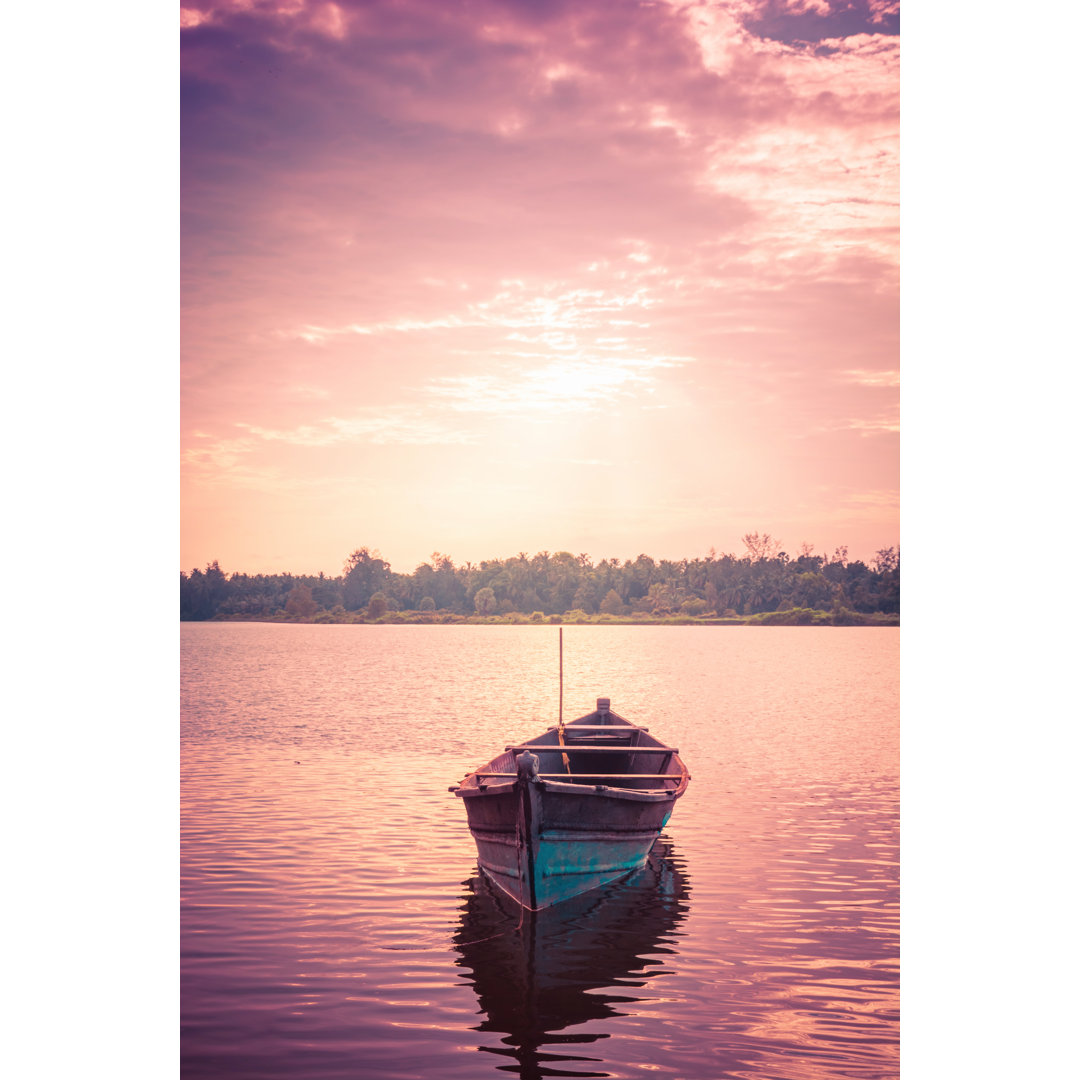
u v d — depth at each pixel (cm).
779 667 3525
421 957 651
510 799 746
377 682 3030
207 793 1230
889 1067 511
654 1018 564
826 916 740
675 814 1112
